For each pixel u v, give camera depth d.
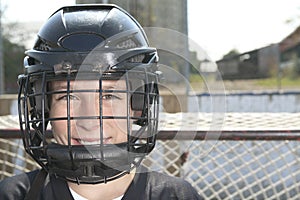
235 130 1.77
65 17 1.15
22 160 2.24
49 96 1.12
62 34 1.11
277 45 16.14
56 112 1.10
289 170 2.23
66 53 1.07
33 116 1.19
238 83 15.66
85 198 1.17
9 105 3.03
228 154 2.35
